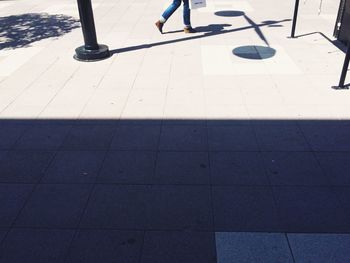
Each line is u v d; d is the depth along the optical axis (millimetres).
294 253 3256
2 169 4391
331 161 4383
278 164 4352
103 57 7383
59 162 4484
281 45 7898
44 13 10828
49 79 6609
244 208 3740
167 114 5402
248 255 3242
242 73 6617
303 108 5465
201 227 3527
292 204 3779
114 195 3951
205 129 5031
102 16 10344
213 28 9102
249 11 10523
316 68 6762
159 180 4145
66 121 5305
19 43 8461
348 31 7605
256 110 5441
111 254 3279
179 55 7484
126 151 4641
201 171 4262
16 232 3535
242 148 4633
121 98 5875
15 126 5215
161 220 3617
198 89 6086
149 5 11375
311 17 9844
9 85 6418
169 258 3223
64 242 3412
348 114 5293
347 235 3418
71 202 3877
